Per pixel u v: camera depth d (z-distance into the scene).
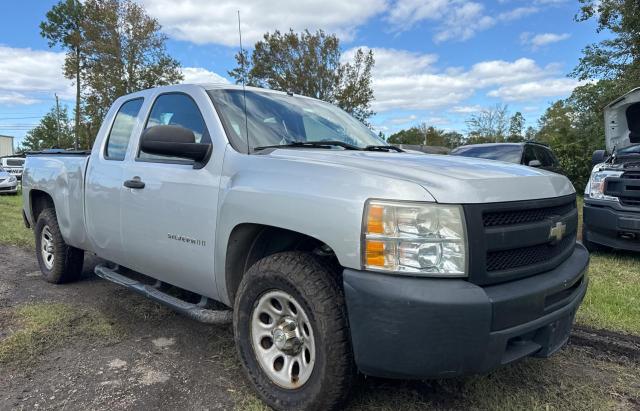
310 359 2.44
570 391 2.82
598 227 6.25
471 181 2.24
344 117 4.05
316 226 2.29
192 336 3.59
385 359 2.10
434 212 2.10
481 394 2.75
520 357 2.25
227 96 3.32
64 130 54.72
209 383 2.89
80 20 32.25
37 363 3.13
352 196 2.22
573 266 2.62
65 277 4.87
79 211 4.27
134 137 3.74
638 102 6.98
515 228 2.27
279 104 3.57
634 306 4.25
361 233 2.14
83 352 3.31
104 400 2.69
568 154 20.84
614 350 3.40
